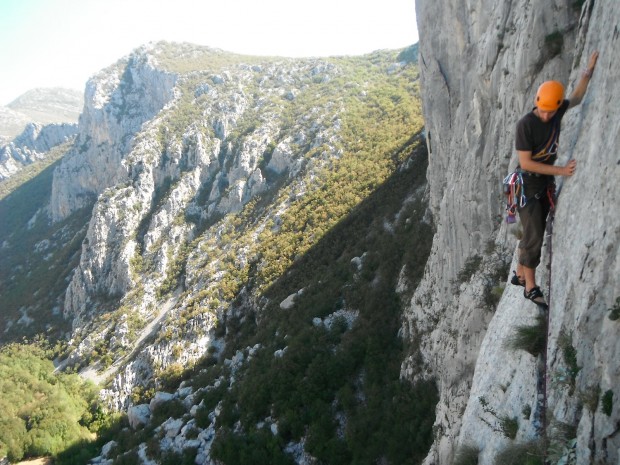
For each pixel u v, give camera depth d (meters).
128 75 194.75
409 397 30.14
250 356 52.03
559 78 15.99
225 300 80.25
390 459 28.17
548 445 6.84
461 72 26.78
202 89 162.00
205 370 65.31
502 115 19.98
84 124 187.50
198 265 100.94
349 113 121.88
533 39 16.55
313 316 48.47
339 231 68.44
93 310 111.50
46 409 69.88
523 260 7.29
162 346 78.94
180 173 133.50
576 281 7.10
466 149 25.28
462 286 23.55
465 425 11.39
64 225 168.88
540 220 6.99
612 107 6.84
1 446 61.50
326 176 94.38
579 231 7.27
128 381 77.81
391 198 63.34
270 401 40.66
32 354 103.38
